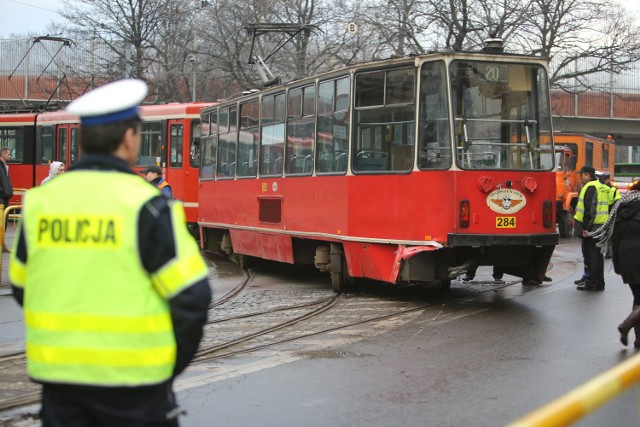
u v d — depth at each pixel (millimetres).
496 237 9969
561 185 24547
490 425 5359
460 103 10047
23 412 5699
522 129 10383
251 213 14648
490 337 8352
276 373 6863
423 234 10109
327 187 11781
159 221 2881
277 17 32812
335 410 5742
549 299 11156
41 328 2855
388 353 7621
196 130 20188
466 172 9961
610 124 46125
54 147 24531
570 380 6520
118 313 2824
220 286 12945
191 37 34531
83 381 2801
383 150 10727
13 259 3115
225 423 5465
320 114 12102
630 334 8516
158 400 2896
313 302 11039
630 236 8141
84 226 2883
